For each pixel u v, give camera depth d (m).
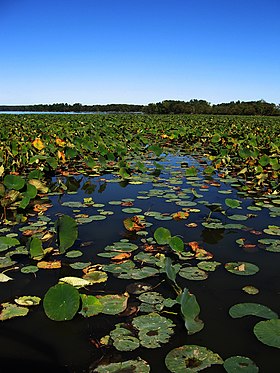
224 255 2.80
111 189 5.09
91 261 2.63
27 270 2.46
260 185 5.48
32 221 3.55
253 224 3.56
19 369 1.58
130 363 1.59
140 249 2.88
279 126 18.17
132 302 2.08
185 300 1.84
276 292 2.25
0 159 5.57
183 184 5.48
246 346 1.74
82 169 6.74
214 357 1.63
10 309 1.99
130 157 8.62
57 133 10.92
